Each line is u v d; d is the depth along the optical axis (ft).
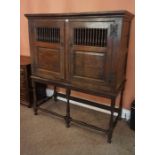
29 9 9.05
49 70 6.89
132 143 6.30
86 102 8.07
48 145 6.18
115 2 6.64
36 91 8.75
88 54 5.73
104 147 6.11
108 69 5.52
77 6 7.52
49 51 6.59
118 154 5.79
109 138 6.25
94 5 7.10
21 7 9.28
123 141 6.40
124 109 7.74
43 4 8.47
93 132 6.93
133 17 6.19
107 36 5.23
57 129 7.08
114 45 5.19
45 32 6.52
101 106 7.70
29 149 5.97
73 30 5.74
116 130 7.02
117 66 5.35
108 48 5.31
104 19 5.08
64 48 6.15
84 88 6.18
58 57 6.43
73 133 6.85
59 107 8.84
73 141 6.40
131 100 7.46
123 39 5.46
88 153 5.83
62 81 6.67
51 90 9.70
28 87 8.47
